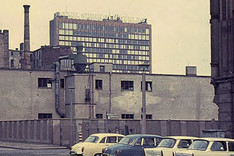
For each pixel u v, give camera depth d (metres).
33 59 112.50
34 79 79.44
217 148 23.52
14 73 78.38
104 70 85.44
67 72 81.56
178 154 24.11
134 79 83.31
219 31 41.78
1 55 116.44
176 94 86.56
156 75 85.31
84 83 77.88
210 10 42.47
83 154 31.84
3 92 77.62
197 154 23.22
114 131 64.94
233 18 40.53
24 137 71.81
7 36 117.44
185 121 68.50
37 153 45.75
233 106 39.25
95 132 64.12
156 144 28.53
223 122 40.28
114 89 81.50
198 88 88.56
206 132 37.38
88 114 77.50
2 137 78.25
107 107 80.69
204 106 88.75
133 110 82.75
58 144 63.44
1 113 77.44
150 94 84.50
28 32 109.38
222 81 40.41
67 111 79.31
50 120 64.31
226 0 41.31
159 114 84.88
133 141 28.41
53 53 103.19
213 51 42.03
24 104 78.56
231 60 40.44
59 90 80.31
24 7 109.50
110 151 28.38
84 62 84.06
